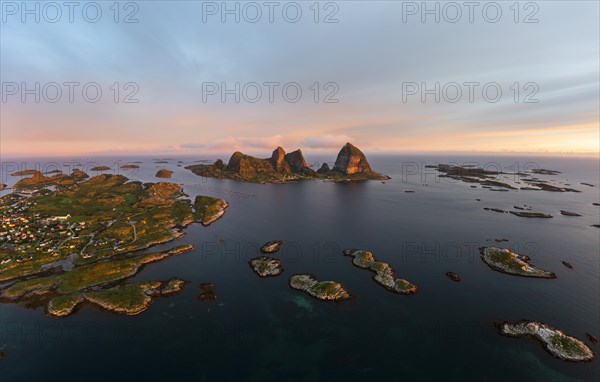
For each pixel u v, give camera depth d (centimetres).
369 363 4900
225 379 4594
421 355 5053
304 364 4891
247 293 7044
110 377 4597
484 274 7900
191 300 6725
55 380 4525
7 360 4912
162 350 5184
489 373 4666
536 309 6300
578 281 7488
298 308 6438
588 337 5422
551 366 4794
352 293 6994
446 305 6488
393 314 6194
